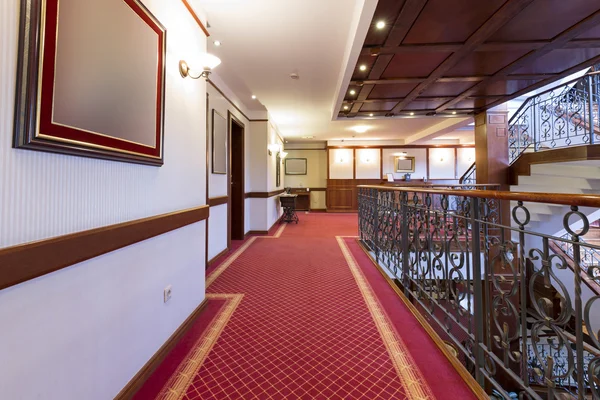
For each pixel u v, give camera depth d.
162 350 1.79
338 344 1.96
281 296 2.80
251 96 5.11
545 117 5.48
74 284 1.15
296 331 2.13
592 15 2.61
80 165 1.18
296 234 6.29
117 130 1.36
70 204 1.13
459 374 1.64
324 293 2.88
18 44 0.92
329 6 2.57
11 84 0.90
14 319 0.92
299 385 1.56
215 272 3.55
